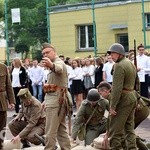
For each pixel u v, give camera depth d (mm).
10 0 36438
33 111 10977
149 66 17906
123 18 32531
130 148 9227
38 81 21375
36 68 21375
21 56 36781
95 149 9633
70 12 34219
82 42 34281
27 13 36531
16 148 10703
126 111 9086
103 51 33406
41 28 36688
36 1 36906
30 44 36750
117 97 8930
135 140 9305
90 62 20328
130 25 32156
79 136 10328
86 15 34000
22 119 11703
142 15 29672
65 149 9672
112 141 9148
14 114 18641
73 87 19672
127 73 9023
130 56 18156
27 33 36594
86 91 20281
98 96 10266
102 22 33469
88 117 10367
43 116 11039
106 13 33219
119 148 9125
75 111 19500
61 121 9609
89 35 34031
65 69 9484
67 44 34312
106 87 10375
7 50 30109
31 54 36844
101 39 33531
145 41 28844
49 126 9445
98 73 19250
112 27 33062
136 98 9219
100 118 10414
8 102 10570
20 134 10883
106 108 10344
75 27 34281
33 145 11250
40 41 36750
